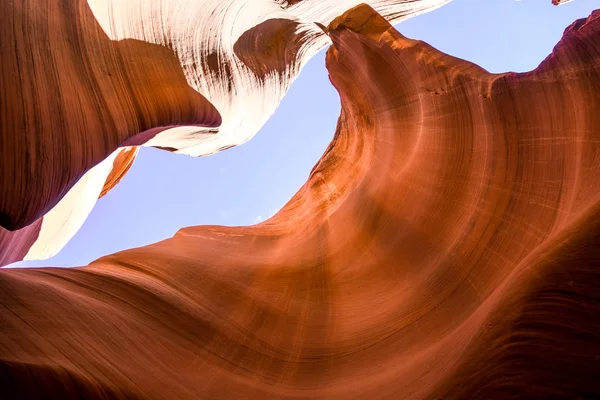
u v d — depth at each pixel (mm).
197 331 5914
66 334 4012
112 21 7480
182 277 7887
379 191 8734
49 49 5488
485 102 5691
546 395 2328
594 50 4133
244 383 4852
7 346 3143
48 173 4520
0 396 2594
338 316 6566
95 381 3291
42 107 4688
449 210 6348
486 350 2738
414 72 7676
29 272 6012
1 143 3988
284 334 6266
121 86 7098
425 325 5098
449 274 5531
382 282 6898
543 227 4453
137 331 5086
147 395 3660
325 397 4383
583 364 2330
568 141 4516
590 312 2477
